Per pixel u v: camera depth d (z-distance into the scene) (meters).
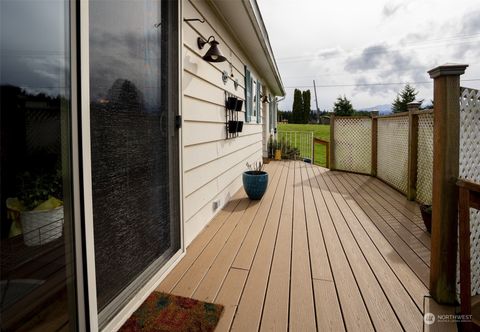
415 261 2.30
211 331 1.48
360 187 5.27
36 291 1.04
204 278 2.01
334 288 1.90
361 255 2.41
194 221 2.76
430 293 1.83
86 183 1.21
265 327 1.52
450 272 1.72
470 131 1.82
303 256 2.38
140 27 1.69
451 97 1.68
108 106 1.40
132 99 1.62
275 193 4.72
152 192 1.87
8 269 0.95
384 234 2.90
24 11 0.97
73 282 1.19
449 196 1.71
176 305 1.68
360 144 6.77
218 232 2.92
